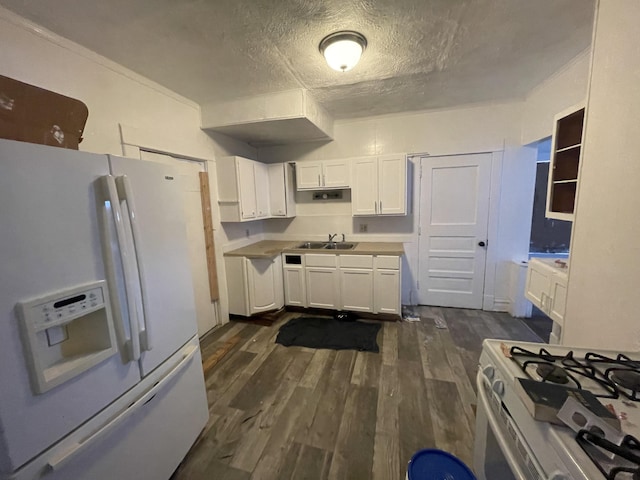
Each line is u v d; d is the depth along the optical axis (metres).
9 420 0.78
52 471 0.88
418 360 2.39
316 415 1.80
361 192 3.31
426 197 3.42
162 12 1.45
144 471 1.22
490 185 3.20
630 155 1.06
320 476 1.40
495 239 3.27
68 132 1.30
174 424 1.41
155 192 1.32
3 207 0.77
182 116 2.62
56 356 0.95
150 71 2.11
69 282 0.94
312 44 1.79
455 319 3.17
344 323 3.13
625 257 1.08
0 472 0.78
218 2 1.38
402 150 3.38
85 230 0.99
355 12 1.49
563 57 2.05
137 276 1.17
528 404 0.67
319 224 3.86
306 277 3.35
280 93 2.57
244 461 1.50
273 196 3.65
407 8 1.47
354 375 2.20
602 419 0.60
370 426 1.70
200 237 2.91
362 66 2.11
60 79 1.66
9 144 0.78
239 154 3.54
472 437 1.60
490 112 3.07
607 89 1.19
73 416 0.94
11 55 1.44
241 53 1.88
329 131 3.31
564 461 0.56
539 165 3.71
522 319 3.12
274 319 3.27
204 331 2.95
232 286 3.24
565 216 1.97
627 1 1.07
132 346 1.14
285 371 2.28
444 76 2.32
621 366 0.86
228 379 2.19
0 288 0.76
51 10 1.41
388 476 1.39
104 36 1.66
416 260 3.57
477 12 1.51
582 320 1.35
